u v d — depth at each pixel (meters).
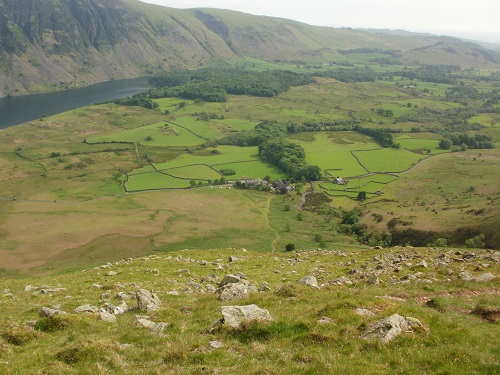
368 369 17.80
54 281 46.47
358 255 57.94
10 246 112.12
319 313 25.03
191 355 20.03
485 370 17.25
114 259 103.62
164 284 40.16
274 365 18.58
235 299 30.30
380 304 25.69
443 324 22.41
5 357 20.52
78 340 22.22
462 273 35.56
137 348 21.17
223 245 115.62
